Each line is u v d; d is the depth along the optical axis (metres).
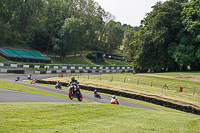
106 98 25.70
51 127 5.47
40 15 93.19
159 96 27.77
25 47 78.75
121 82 38.34
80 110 8.43
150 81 39.50
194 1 54.44
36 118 6.36
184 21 54.22
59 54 80.94
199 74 47.31
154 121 7.77
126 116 8.28
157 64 58.22
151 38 58.38
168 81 39.59
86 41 117.25
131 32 77.19
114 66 80.31
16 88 19.78
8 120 5.75
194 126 7.62
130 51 71.94
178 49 53.72
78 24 84.75
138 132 5.74
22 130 4.95
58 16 92.94
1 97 12.52
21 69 52.38
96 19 117.25
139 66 62.94
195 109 21.92
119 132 5.52
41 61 69.25
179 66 61.31
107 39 117.88
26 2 83.38
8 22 79.75
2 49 62.62
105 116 7.83
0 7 77.12
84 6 113.75
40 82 38.53
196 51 52.75
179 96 28.34
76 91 13.46
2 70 44.72
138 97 27.59
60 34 80.94
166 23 58.22
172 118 9.05
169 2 59.47
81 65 72.31
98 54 94.94
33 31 83.44
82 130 5.39
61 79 41.12
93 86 34.41
